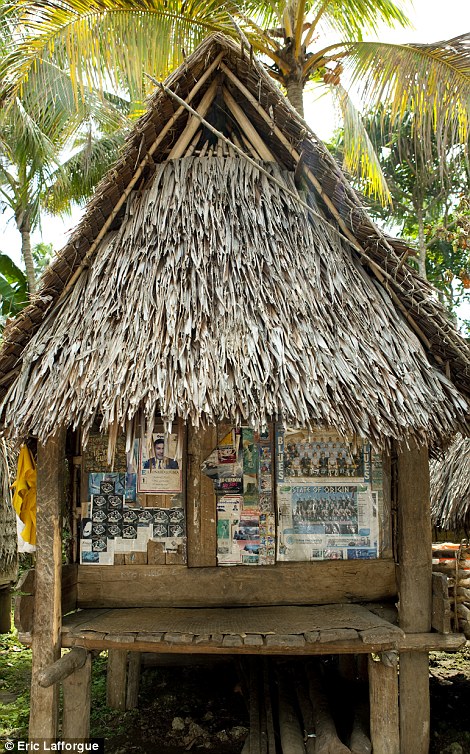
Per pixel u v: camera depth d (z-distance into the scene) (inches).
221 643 157.2
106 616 179.3
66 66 292.0
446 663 277.9
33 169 446.9
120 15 248.8
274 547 189.8
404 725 171.9
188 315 175.2
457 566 185.5
